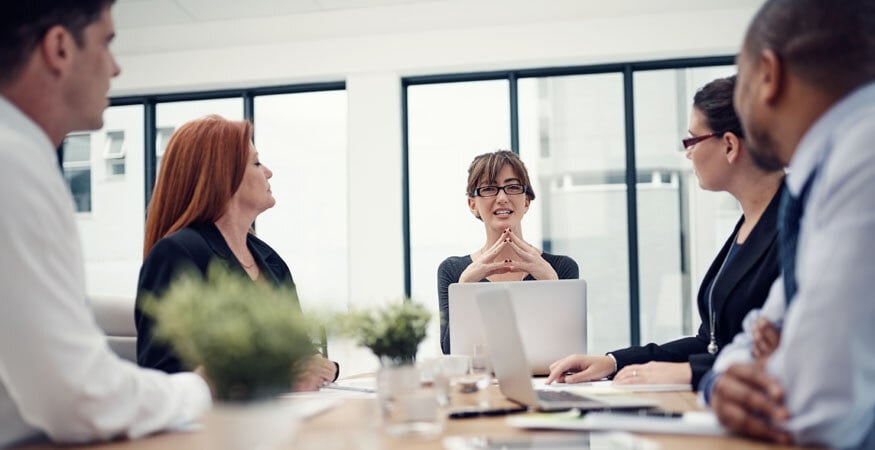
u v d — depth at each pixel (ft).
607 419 3.80
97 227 19.27
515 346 4.41
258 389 3.06
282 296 3.30
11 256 3.28
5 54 3.63
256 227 18.86
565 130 17.88
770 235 6.26
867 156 3.07
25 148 3.47
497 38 17.07
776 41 3.44
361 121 17.62
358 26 17.33
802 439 3.07
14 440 3.70
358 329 4.75
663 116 17.56
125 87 18.43
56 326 3.34
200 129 6.64
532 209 17.92
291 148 18.86
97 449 3.40
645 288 17.46
